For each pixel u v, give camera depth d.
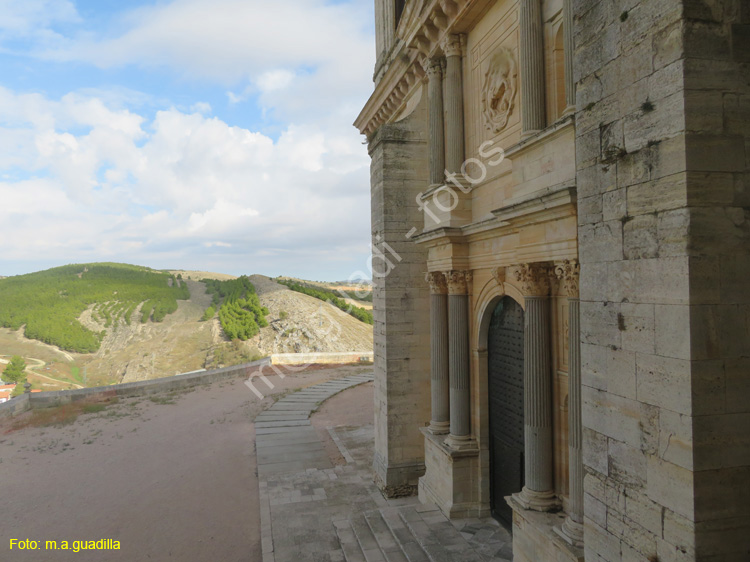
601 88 7.05
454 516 14.48
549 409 10.72
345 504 17.09
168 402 33.44
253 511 16.53
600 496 7.08
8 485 18.73
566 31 9.45
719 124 5.68
